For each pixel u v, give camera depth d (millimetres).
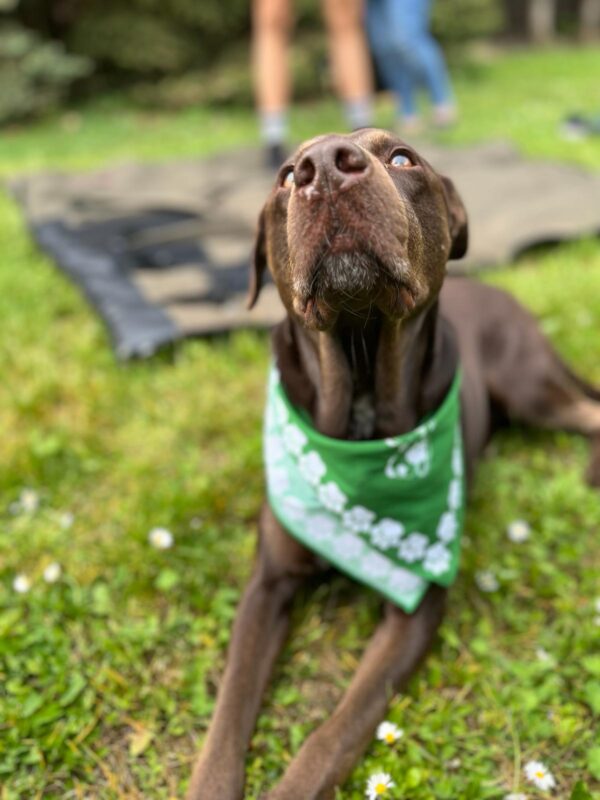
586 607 671
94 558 737
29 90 2670
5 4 2498
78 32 2891
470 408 784
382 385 610
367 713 556
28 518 789
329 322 529
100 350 1080
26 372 1031
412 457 610
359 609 690
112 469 866
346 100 1910
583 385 929
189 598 688
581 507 782
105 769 555
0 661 627
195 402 966
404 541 622
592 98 2668
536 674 611
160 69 2930
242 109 2865
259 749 570
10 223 1504
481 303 893
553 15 4949
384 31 2035
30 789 544
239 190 1629
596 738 566
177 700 608
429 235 557
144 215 1486
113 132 2547
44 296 1222
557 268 1252
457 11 3211
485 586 691
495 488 822
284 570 656
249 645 608
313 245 472
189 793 516
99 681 611
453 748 559
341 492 614
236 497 817
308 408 639
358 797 525
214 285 1197
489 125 2240
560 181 1568
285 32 1758
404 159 549
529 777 528
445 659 639
